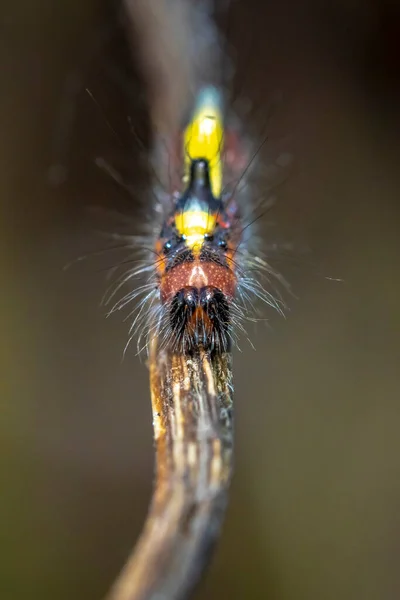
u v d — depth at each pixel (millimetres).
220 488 141
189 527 139
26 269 206
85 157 211
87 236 206
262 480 188
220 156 170
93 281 203
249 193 180
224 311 151
